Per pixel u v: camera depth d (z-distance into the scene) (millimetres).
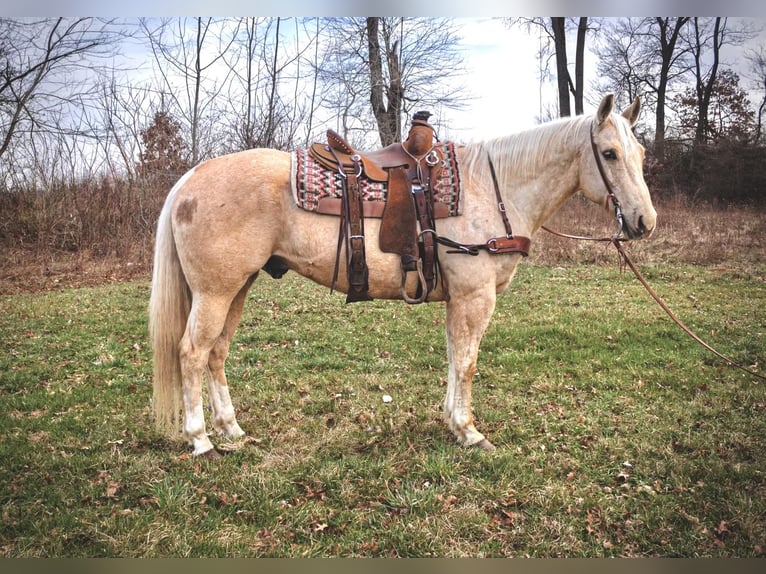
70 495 2818
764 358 5035
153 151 12586
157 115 12781
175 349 3162
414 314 6750
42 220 10836
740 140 17578
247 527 2598
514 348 5441
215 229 2953
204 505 2750
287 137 13688
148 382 4480
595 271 9594
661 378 4512
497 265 3186
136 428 3582
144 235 11320
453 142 3326
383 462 3117
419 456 3193
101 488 2877
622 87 22547
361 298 3207
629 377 4555
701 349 5309
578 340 5566
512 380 4531
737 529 2617
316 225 3029
